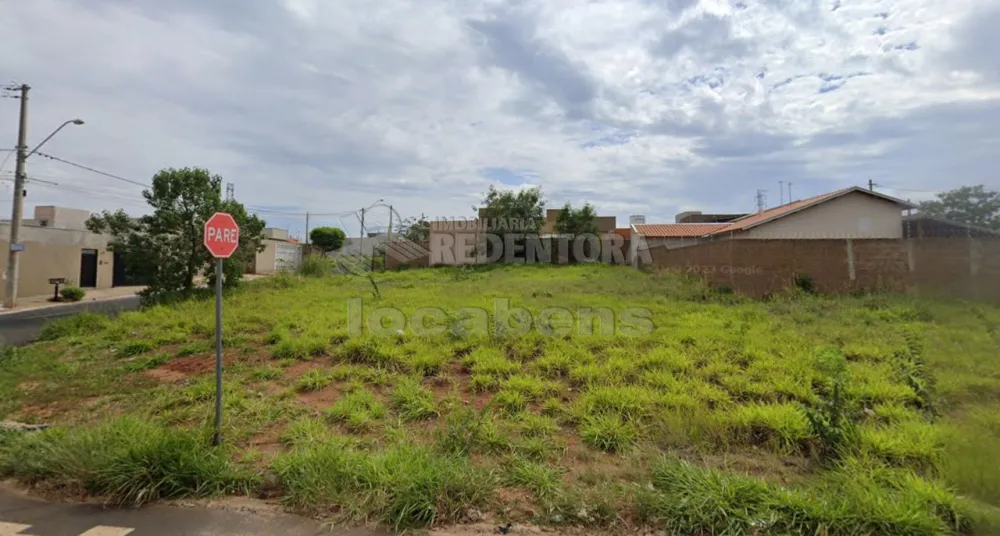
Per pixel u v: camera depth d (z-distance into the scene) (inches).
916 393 166.2
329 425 166.1
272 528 110.9
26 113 622.2
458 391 195.9
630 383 198.1
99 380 220.4
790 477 126.0
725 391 184.1
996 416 91.7
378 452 139.8
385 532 109.0
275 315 350.6
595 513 112.8
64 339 321.1
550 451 144.5
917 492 109.4
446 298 410.9
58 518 115.8
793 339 251.0
